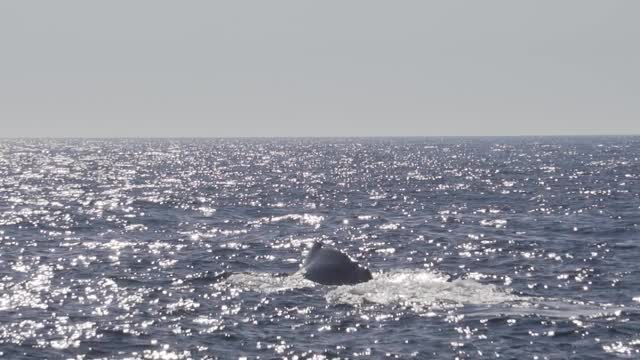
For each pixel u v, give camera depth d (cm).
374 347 2962
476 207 8444
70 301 3756
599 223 6875
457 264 4884
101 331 3203
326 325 3247
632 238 5938
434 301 3578
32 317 3428
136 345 3011
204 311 3516
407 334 3112
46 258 5066
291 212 8081
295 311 3466
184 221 7300
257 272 4559
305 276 3984
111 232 6488
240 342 3038
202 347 2981
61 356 2884
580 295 3894
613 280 4278
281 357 2859
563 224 6838
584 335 3100
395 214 7831
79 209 8356
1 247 5569
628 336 3089
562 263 4856
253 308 3541
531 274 4497
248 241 5900
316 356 2869
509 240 5875
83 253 5297
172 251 5388
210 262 4919
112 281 4250
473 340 3038
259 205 8819
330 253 4062
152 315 3462
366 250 5481
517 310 3453
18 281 4259
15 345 3006
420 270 4488
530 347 2959
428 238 6041
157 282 4200
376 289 3772
